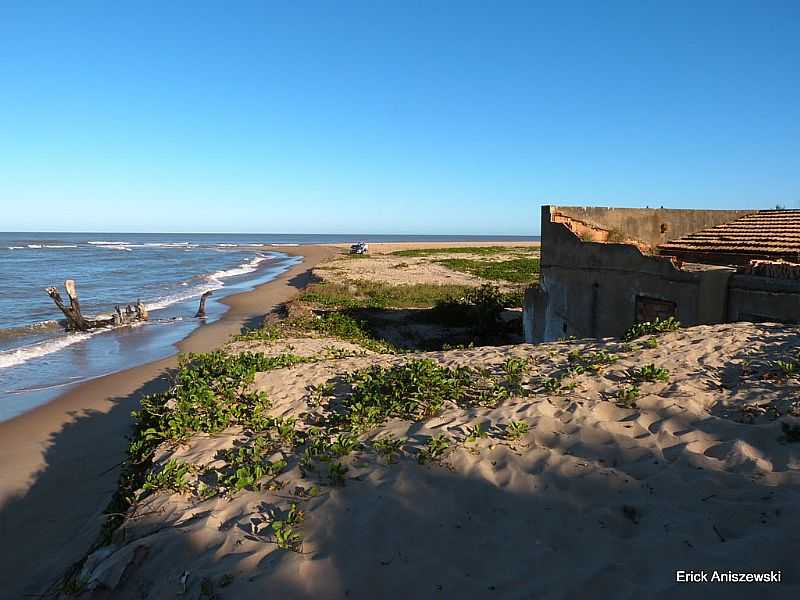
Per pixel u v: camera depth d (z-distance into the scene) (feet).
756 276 27.89
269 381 25.64
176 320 76.79
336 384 24.50
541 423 16.51
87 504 23.86
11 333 67.21
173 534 13.58
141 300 97.45
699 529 10.75
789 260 33.22
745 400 15.98
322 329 53.88
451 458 15.14
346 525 12.93
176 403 22.09
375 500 13.73
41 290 109.70
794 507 10.65
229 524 13.80
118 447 30.63
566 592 9.78
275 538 12.78
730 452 13.23
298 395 23.44
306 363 29.63
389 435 17.47
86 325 70.23
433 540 12.02
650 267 33.35
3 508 23.63
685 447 13.88
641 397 17.35
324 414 20.88
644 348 22.81
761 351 20.10
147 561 12.94
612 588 9.68
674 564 9.91
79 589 13.10
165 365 50.37
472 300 66.90
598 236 45.32
